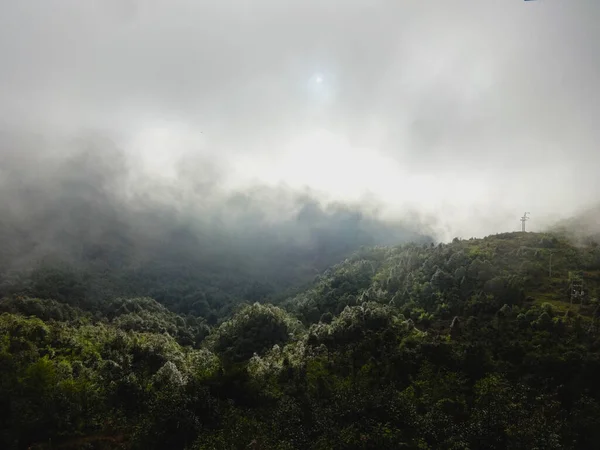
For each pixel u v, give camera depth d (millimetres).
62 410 61938
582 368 54500
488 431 47219
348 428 51000
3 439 56938
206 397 59750
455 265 94500
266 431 53938
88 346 84000
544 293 81625
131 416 66188
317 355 71625
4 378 63156
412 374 60906
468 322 72625
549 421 48312
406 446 47594
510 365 58906
